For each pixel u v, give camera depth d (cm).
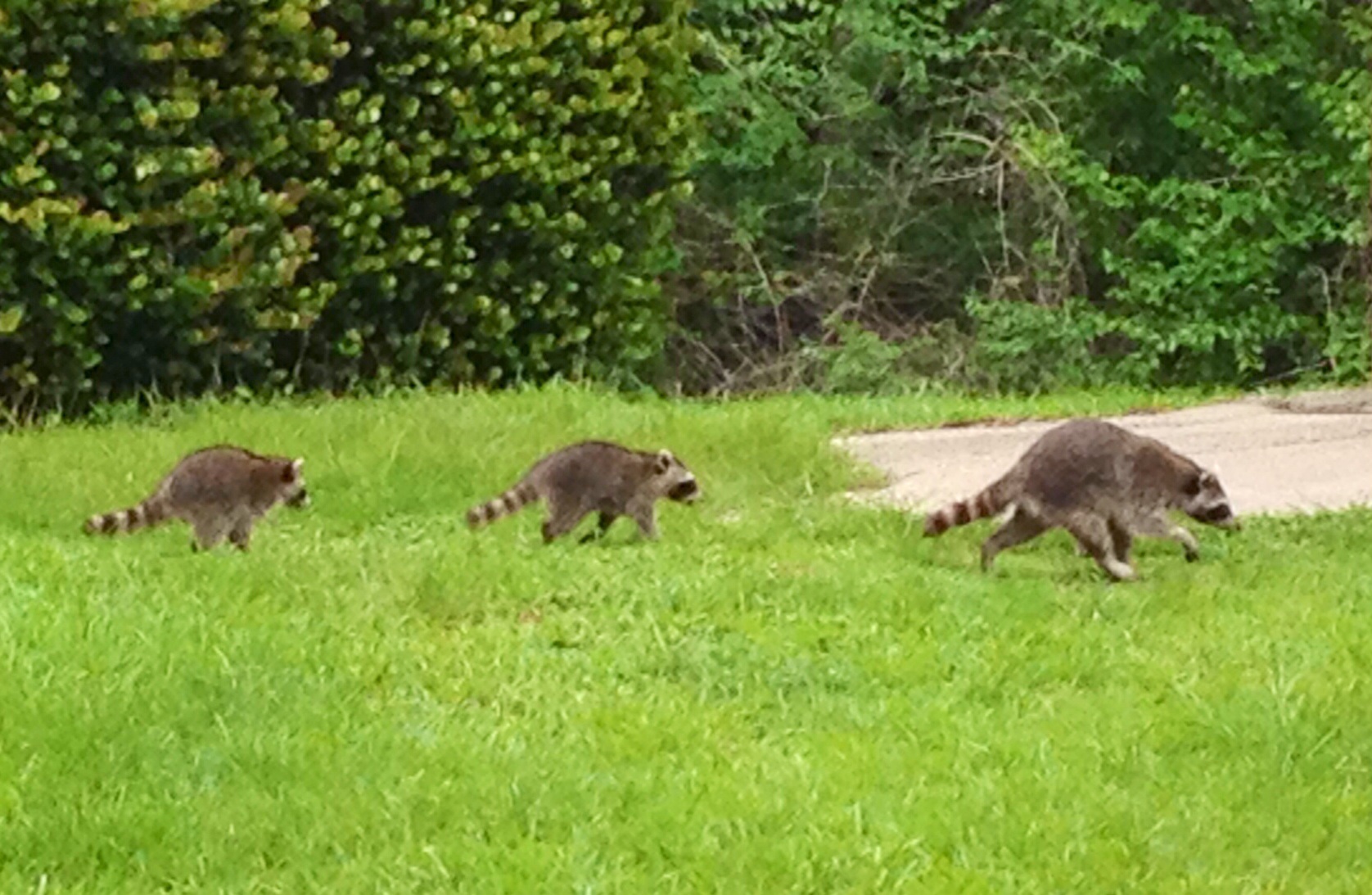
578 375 1761
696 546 1131
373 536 1161
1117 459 1084
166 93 1538
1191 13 2202
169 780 774
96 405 1558
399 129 1652
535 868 703
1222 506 1093
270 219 1584
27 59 1501
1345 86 2108
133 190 1538
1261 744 821
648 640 950
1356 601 1025
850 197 2144
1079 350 2112
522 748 805
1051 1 2145
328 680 873
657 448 1356
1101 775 793
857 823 738
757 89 2081
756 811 748
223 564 1029
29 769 769
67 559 1018
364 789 765
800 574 1056
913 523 1184
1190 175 2203
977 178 2152
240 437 1367
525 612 1004
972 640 966
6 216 1474
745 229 2084
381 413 1462
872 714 859
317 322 1672
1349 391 1683
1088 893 694
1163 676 909
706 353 2106
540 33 1672
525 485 1154
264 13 1567
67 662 857
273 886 702
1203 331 2125
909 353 2102
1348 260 2167
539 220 1703
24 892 691
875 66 2142
